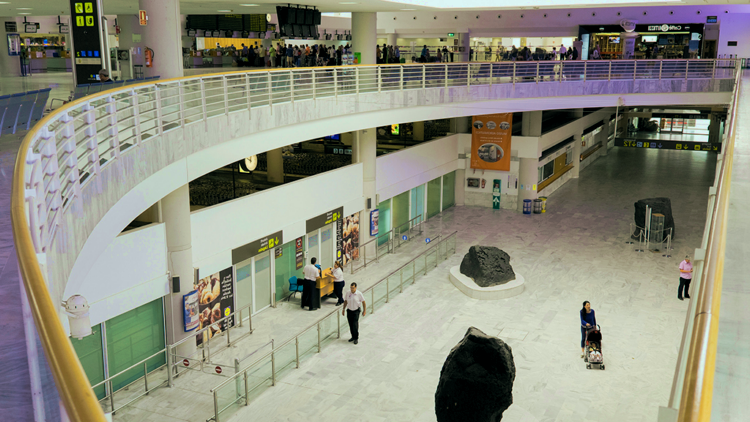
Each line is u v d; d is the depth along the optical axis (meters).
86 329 5.81
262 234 18.86
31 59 30.52
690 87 28.36
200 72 21.38
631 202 32.66
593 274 22.30
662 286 21.08
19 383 2.79
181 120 12.68
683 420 1.54
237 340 17.38
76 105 7.54
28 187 4.36
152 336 15.66
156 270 15.09
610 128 48.88
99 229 8.68
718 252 3.06
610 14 38.53
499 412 12.04
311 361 15.86
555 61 27.36
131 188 10.20
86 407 1.41
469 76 25.12
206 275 16.91
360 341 17.05
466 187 32.84
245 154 15.48
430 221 29.94
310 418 13.21
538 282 21.55
